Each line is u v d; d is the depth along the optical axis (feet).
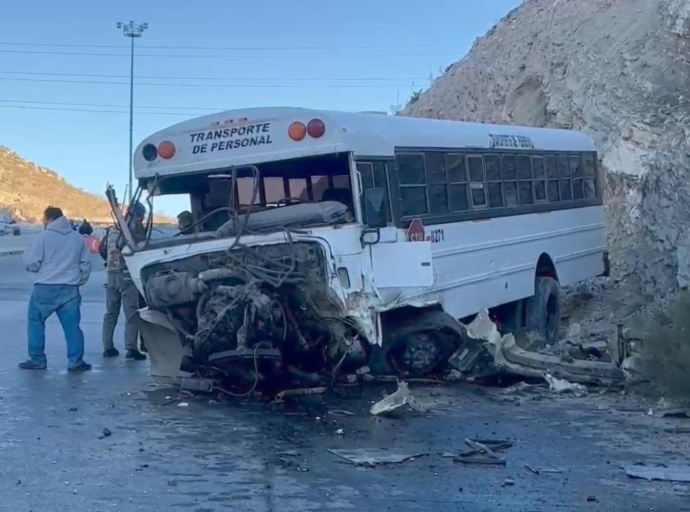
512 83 84.94
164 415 32.48
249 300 33.19
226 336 34.04
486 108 88.22
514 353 39.65
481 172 44.83
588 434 30.30
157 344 37.50
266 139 35.63
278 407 33.99
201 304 34.35
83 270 42.29
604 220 61.26
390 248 36.45
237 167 36.04
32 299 41.96
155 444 28.35
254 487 23.91
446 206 41.24
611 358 39.45
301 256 33.58
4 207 382.83
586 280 58.23
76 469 25.49
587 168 58.80
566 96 74.95
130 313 45.27
